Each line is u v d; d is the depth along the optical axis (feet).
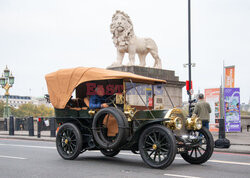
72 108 31.19
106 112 27.58
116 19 63.36
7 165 27.53
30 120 70.28
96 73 29.19
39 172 24.17
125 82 28.12
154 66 68.33
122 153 36.70
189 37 61.26
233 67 67.82
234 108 59.72
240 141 51.34
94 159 31.45
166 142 26.18
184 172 24.02
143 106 29.27
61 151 31.32
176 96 68.18
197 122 27.17
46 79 32.71
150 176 22.33
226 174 23.32
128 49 63.36
